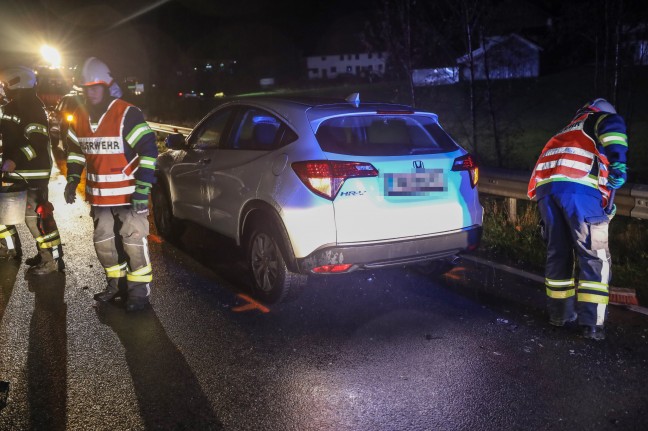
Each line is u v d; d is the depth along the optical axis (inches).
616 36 403.5
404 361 164.1
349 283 227.5
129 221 196.7
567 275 182.2
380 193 185.0
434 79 489.7
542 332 181.0
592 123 174.2
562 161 176.2
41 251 240.8
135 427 135.0
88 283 230.7
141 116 195.2
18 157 235.8
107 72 193.8
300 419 137.3
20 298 214.7
